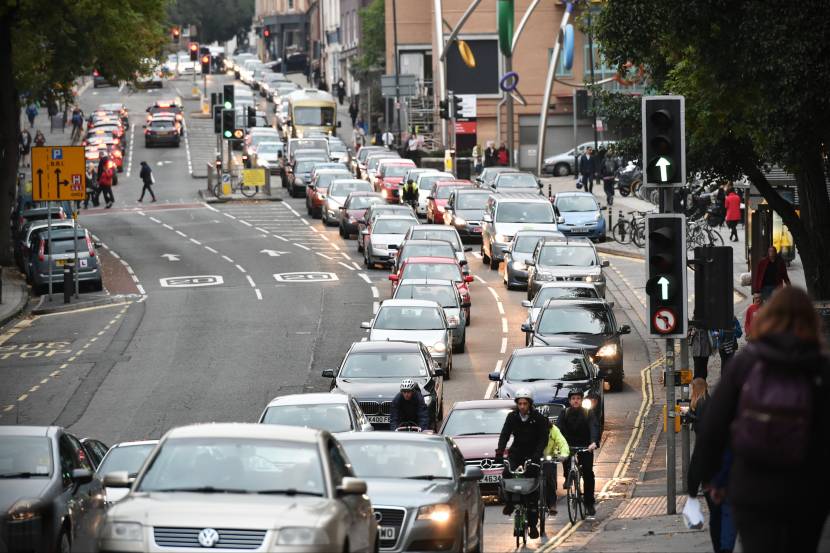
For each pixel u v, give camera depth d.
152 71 184.25
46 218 165.75
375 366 83.56
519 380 81.56
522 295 135.50
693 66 82.75
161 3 178.62
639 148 104.19
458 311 109.44
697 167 91.88
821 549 36.50
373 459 47.62
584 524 57.72
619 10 79.62
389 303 102.81
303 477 35.03
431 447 48.12
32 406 92.56
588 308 99.19
